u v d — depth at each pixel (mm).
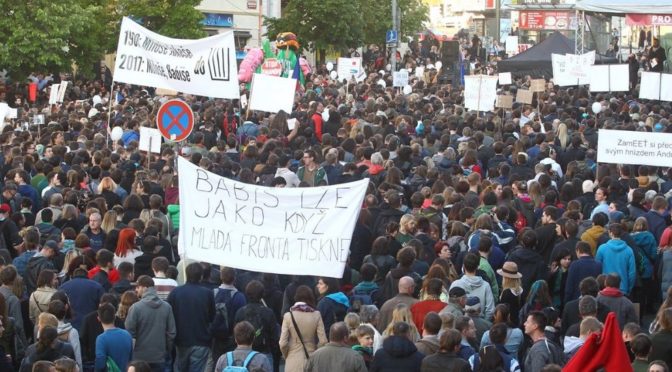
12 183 18547
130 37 23141
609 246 15289
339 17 65125
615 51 60156
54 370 10297
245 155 21359
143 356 12750
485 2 96562
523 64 48594
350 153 22672
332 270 12352
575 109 31781
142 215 16641
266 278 14172
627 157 18719
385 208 16594
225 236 12398
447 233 16109
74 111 32375
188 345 13188
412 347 11086
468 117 26750
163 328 12820
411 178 20109
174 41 23234
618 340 9102
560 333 13547
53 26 48688
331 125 26656
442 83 53812
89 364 12750
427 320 11492
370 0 72062
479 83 29781
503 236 15539
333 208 12352
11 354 12914
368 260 14602
